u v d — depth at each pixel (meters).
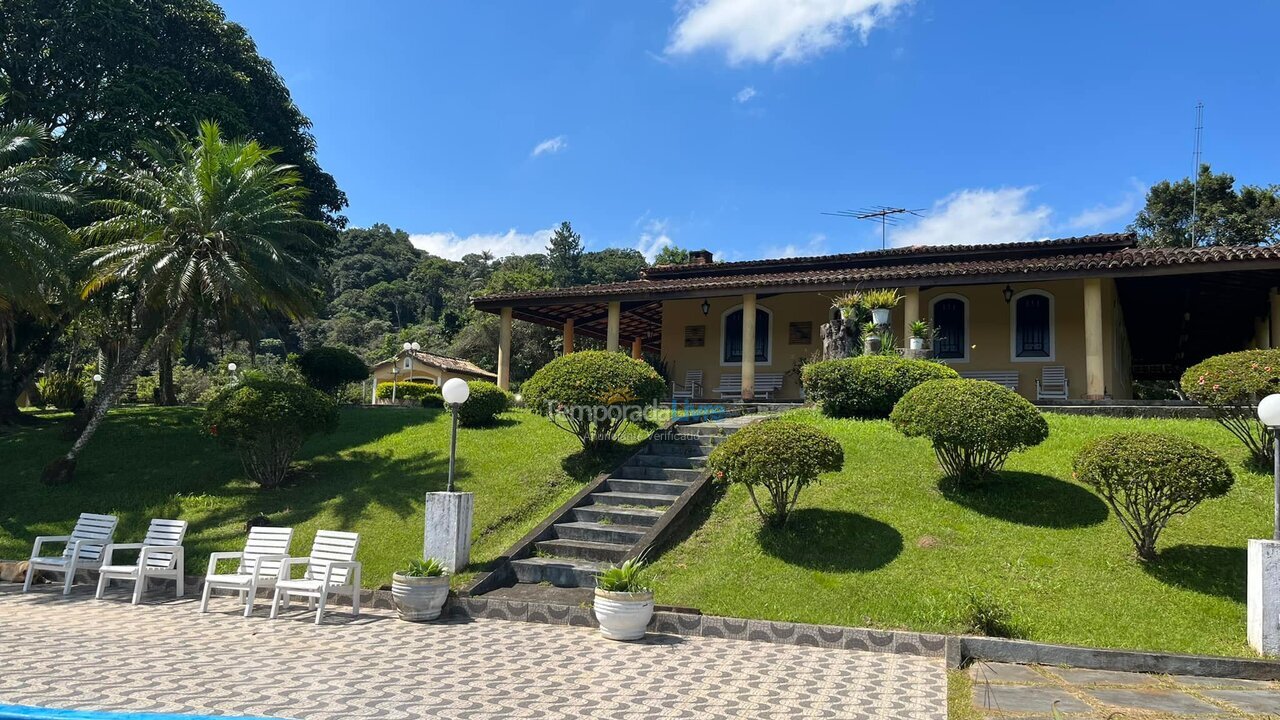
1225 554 8.14
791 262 21.38
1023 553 8.44
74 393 25.06
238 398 12.52
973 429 9.34
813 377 13.78
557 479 12.07
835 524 9.33
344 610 8.83
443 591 8.37
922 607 7.59
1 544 11.55
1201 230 34.34
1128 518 8.95
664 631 7.78
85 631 7.71
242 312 16.22
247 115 21.88
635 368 12.33
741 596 8.16
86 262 14.53
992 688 5.95
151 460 14.83
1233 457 10.23
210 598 9.66
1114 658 6.51
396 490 12.22
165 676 6.03
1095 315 15.19
